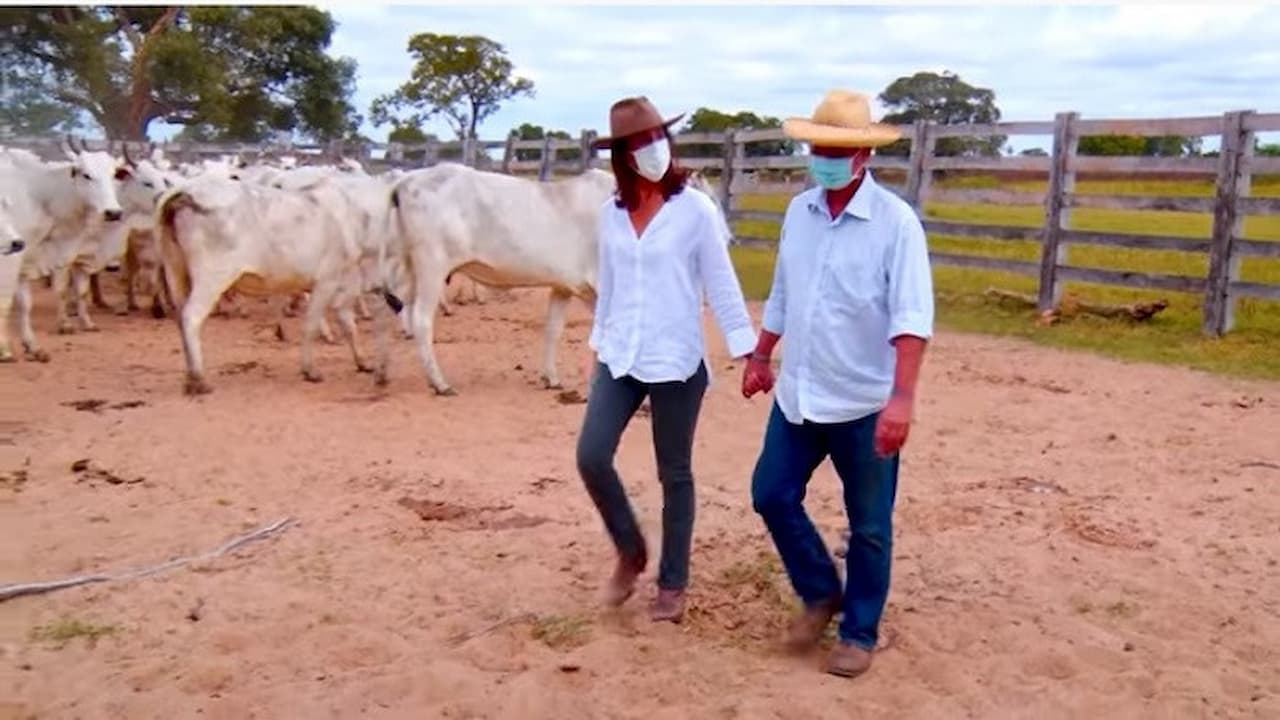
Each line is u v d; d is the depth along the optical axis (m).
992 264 15.77
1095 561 6.23
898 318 4.43
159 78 45.41
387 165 29.67
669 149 4.94
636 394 5.16
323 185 10.91
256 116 50.53
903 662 4.99
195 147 32.41
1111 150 30.95
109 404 9.84
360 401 10.15
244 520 6.87
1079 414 9.86
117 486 7.54
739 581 5.81
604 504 5.21
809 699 4.63
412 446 8.61
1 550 6.32
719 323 5.05
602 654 5.04
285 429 9.02
